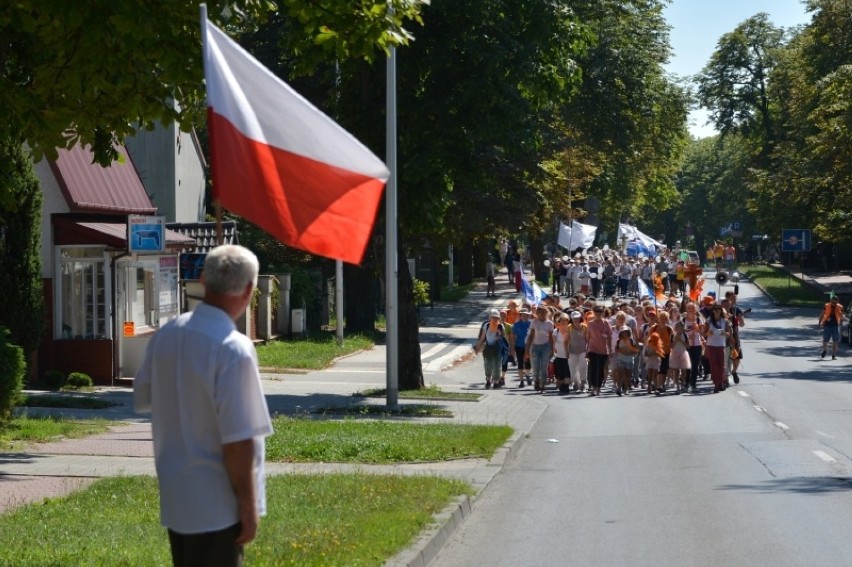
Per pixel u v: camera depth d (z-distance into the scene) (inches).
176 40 515.8
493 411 959.6
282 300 1635.1
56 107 541.0
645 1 2345.0
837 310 1553.9
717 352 1155.9
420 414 923.4
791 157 2834.6
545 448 732.0
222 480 206.7
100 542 376.8
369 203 280.7
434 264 2380.7
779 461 660.1
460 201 1736.0
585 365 1178.6
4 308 975.6
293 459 631.8
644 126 2469.2
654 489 561.3
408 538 394.6
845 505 509.0
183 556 212.2
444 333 1866.4
